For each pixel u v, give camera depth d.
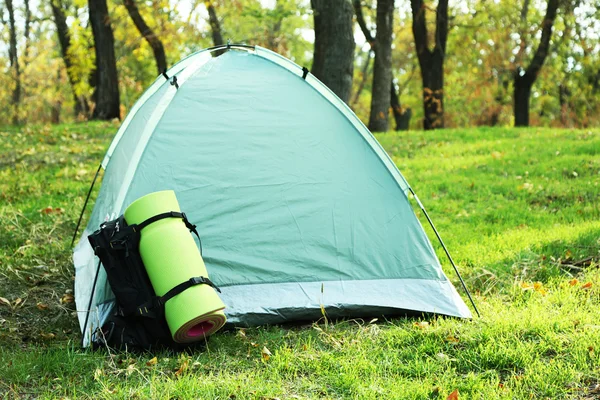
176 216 4.41
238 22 27.06
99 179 9.88
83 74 24.02
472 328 4.42
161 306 4.15
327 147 5.23
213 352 4.25
